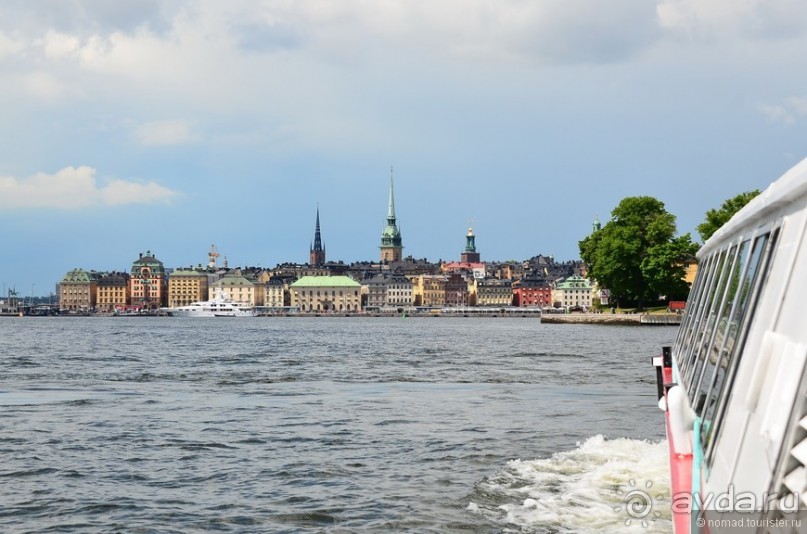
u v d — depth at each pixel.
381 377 70.12
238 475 30.75
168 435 39.28
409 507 25.44
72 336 184.75
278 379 69.12
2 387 62.94
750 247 12.93
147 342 150.25
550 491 25.66
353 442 36.84
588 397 52.84
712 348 15.32
